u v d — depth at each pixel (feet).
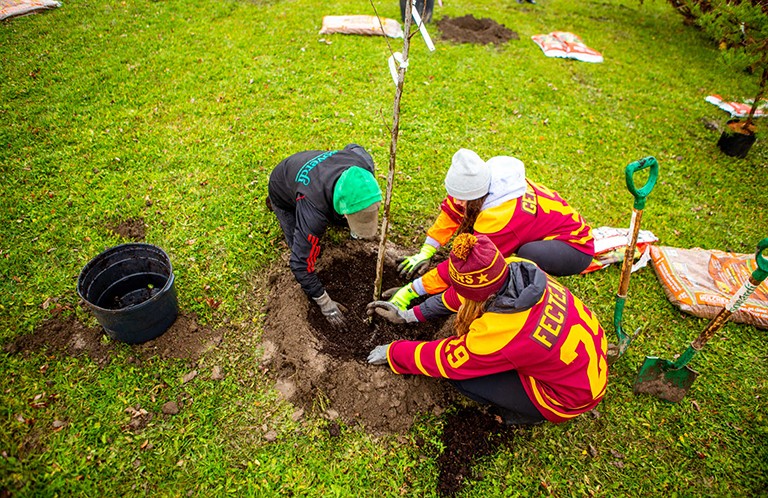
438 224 12.11
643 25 30.07
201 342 11.12
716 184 17.62
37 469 8.83
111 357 10.61
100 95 17.98
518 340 8.07
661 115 21.04
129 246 10.84
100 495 8.69
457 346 8.92
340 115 18.42
